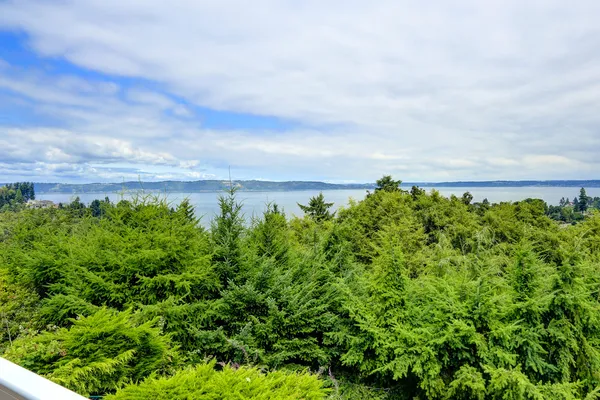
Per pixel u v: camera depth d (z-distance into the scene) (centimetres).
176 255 888
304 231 1970
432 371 724
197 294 902
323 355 841
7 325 748
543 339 747
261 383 440
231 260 968
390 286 844
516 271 793
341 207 2502
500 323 747
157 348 633
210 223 1015
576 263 746
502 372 658
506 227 2023
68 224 1467
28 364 538
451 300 773
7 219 1616
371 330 790
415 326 810
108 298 823
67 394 142
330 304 965
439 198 2383
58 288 859
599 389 665
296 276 1047
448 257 1193
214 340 800
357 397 811
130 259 836
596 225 1823
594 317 747
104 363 537
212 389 413
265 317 854
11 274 981
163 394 401
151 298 811
